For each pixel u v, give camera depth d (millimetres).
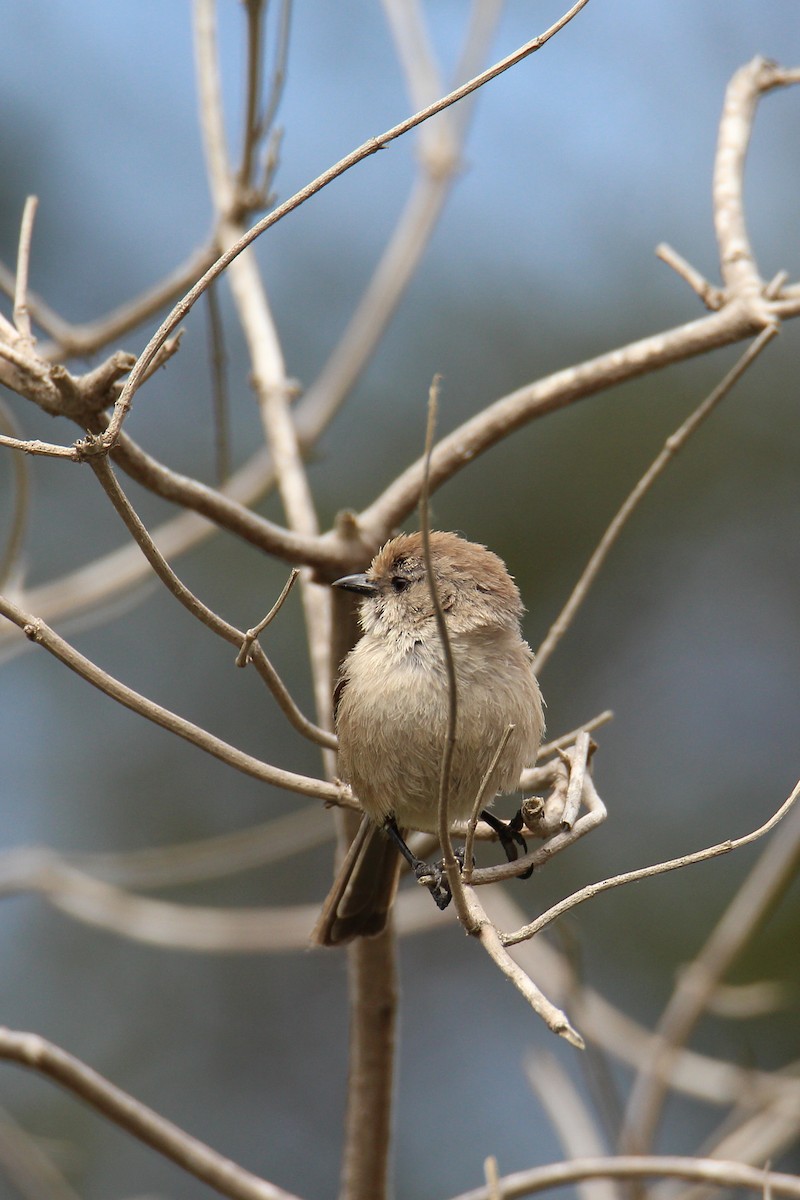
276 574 12734
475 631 6172
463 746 5984
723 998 8516
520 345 12664
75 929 12859
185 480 5816
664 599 13055
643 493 5938
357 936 6219
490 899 8086
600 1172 5840
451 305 12789
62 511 12820
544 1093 7410
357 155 4297
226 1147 12305
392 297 8688
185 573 12750
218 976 13148
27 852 8156
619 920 12094
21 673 13102
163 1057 12484
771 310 6168
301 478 7062
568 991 6891
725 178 6695
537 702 6273
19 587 7293
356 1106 6246
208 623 4531
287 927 8195
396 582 6363
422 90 8930
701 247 12852
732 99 7031
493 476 12641
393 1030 6262
